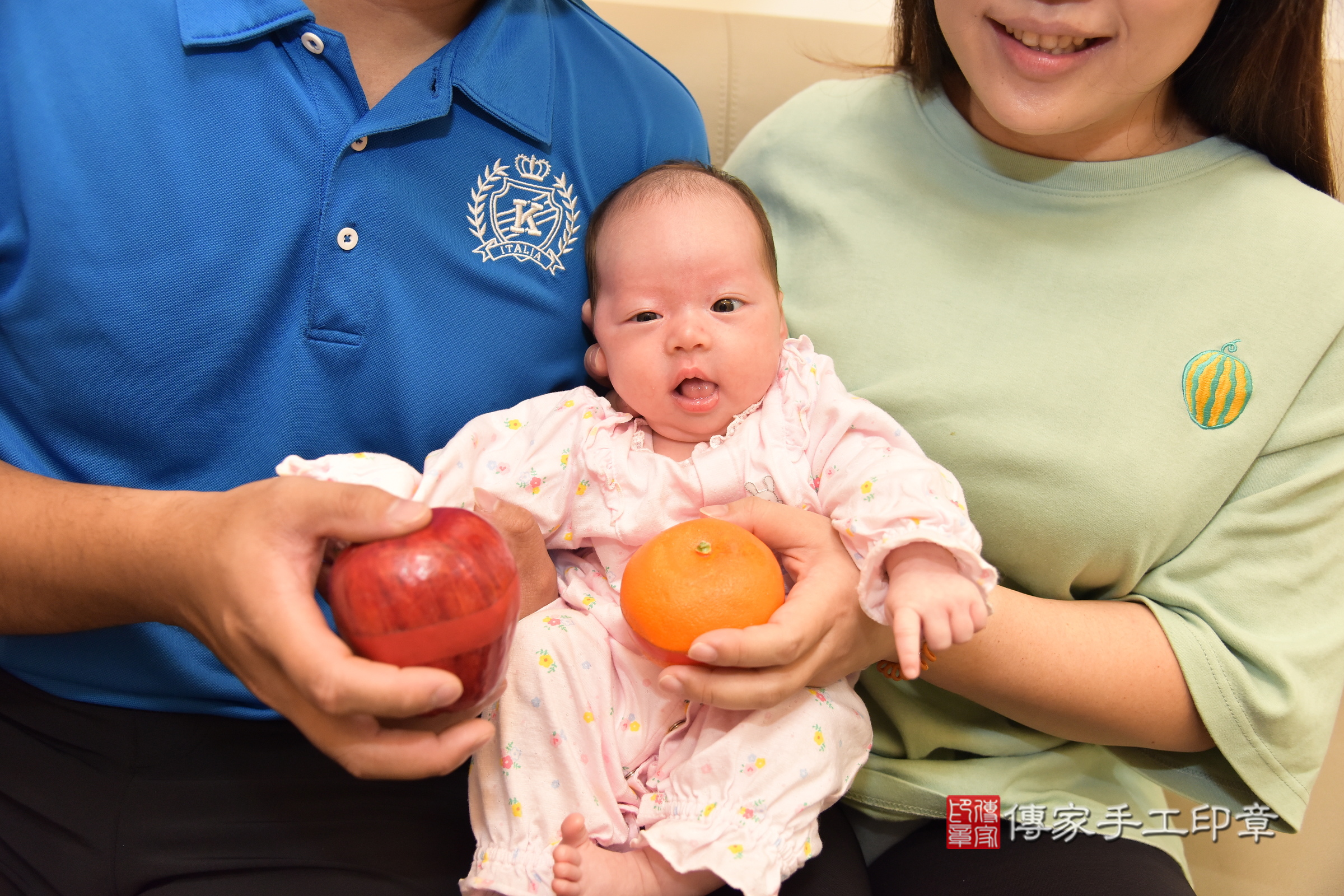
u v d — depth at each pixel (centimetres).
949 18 90
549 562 91
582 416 94
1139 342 91
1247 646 87
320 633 61
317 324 83
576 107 96
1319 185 100
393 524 62
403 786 88
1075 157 98
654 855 78
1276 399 88
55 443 83
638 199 95
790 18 132
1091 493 88
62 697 86
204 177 79
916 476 81
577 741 81
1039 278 95
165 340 80
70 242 77
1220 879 124
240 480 86
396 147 83
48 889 86
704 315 92
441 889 83
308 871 83
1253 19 91
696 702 83
